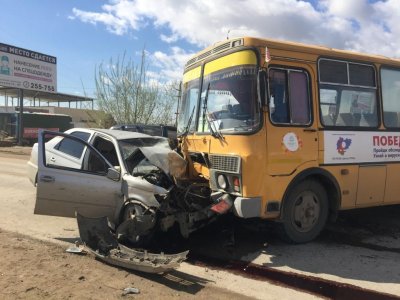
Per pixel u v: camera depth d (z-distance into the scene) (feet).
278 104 22.20
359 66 25.46
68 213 23.02
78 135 27.22
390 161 26.55
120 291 16.53
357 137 25.00
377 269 20.36
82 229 21.48
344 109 24.68
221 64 23.79
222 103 23.31
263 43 22.07
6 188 38.91
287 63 22.62
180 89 28.94
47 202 22.67
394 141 26.76
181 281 18.06
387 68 26.78
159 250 22.44
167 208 21.50
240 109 21.93
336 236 25.89
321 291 17.66
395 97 27.20
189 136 25.84
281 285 18.13
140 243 22.11
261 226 26.43
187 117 27.02
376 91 26.17
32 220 27.55
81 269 18.75
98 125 115.96
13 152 93.20
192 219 22.02
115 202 23.11
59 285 16.84
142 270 18.39
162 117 115.85
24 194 36.04
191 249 22.86
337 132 24.09
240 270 19.88
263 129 21.44
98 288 16.72
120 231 22.00
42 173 22.48
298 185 23.21
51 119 138.92
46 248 21.63
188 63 28.07
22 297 15.56
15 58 128.67
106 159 23.90
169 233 24.14
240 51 22.26
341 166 24.27
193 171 25.46
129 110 114.01
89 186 22.85
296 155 22.52
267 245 23.75
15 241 22.63
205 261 21.06
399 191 27.12
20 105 129.80
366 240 25.23
